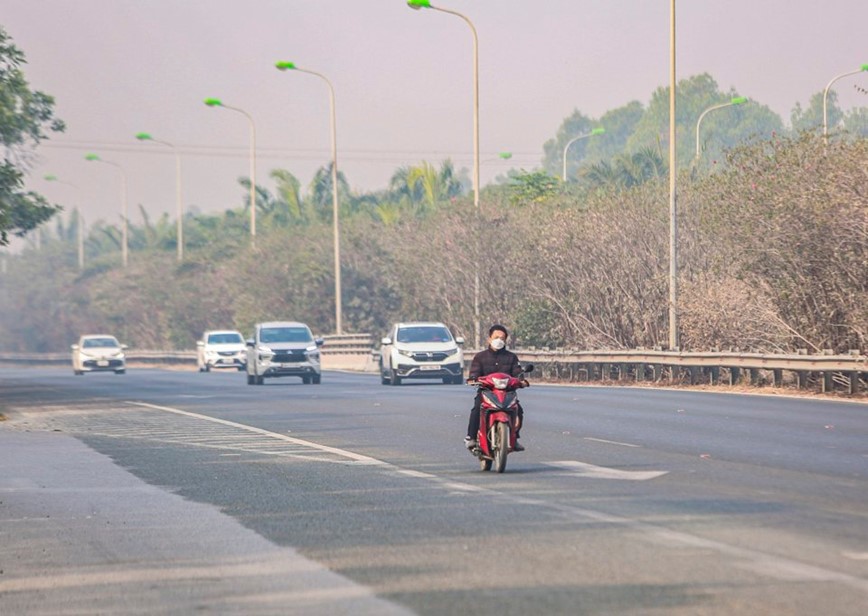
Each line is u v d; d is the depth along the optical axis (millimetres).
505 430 41000
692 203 108062
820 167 85750
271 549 28250
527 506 33344
